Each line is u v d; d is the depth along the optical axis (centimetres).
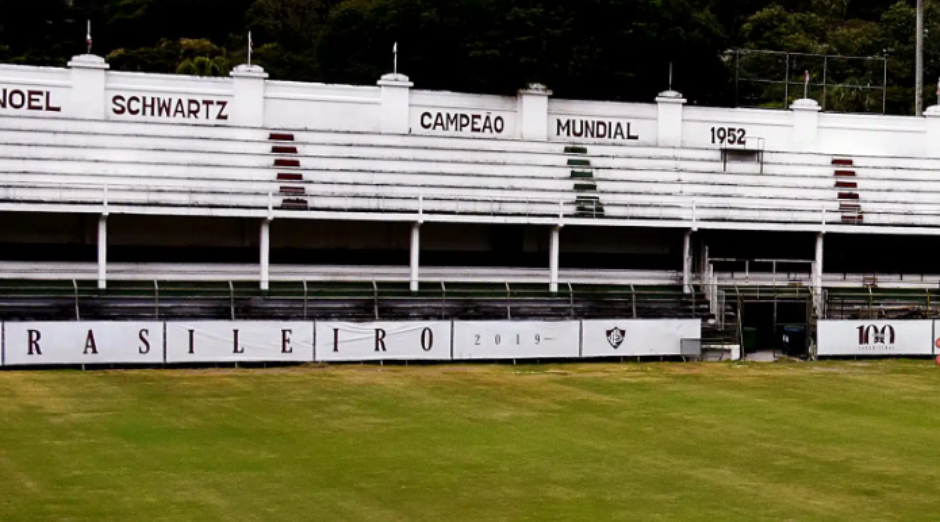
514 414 4041
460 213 6112
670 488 3022
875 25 11419
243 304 5566
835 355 5722
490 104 6850
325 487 2975
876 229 6612
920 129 7444
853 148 7375
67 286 5534
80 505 2777
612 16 8662
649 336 5550
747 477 3155
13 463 3186
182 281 5869
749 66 10519
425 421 3888
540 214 6247
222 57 10094
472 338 5338
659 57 8744
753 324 6259
